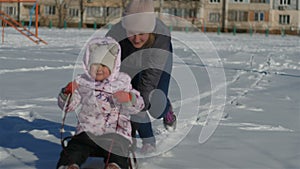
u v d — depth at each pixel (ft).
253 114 21.75
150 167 12.64
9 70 37.65
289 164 13.35
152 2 13.30
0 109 21.02
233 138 16.44
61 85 30.19
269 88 32.35
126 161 11.46
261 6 199.31
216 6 198.90
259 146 15.40
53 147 14.40
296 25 199.21
